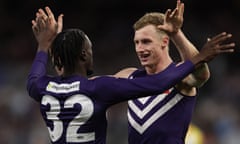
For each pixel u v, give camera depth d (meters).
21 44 50.38
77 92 13.23
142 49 14.58
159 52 14.60
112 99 13.18
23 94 41.47
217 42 13.00
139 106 14.70
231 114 40.59
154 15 14.66
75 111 13.17
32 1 54.53
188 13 53.38
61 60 13.53
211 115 39.25
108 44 50.06
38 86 13.66
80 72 13.53
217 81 43.34
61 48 13.48
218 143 38.22
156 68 14.70
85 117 13.16
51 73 36.69
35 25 14.19
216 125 38.88
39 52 14.12
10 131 39.12
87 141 13.22
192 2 54.19
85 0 55.00
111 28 52.81
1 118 40.00
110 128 37.56
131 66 46.34
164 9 54.62
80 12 54.56
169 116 14.51
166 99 14.51
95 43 51.03
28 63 47.19
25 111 40.34
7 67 46.06
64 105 13.27
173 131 14.49
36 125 39.25
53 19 14.12
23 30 52.94
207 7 54.09
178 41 13.95
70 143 13.23
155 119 14.53
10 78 44.41
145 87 13.03
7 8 54.28
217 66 44.03
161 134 14.48
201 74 14.23
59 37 13.59
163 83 13.02
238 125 39.94
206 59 13.07
